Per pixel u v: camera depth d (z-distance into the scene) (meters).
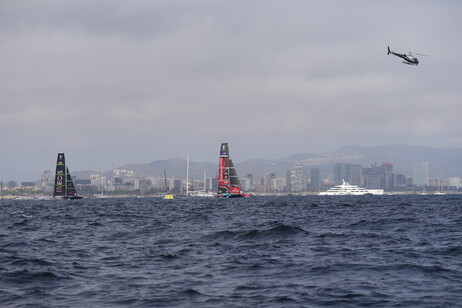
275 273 25.81
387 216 76.56
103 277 25.20
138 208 139.62
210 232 48.88
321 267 27.09
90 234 50.06
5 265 28.81
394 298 20.14
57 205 189.12
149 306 19.44
